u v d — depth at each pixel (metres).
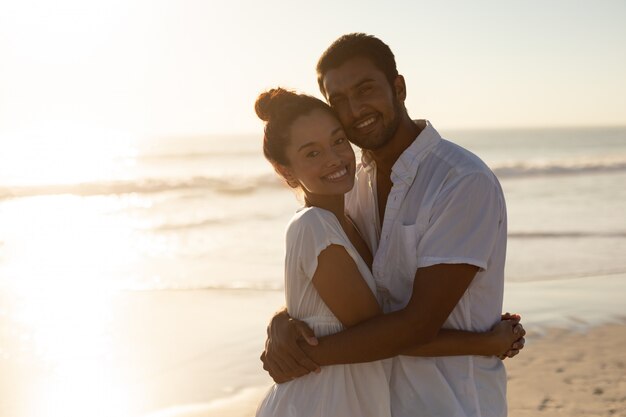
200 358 6.84
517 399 5.56
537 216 18.80
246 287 10.42
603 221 17.56
